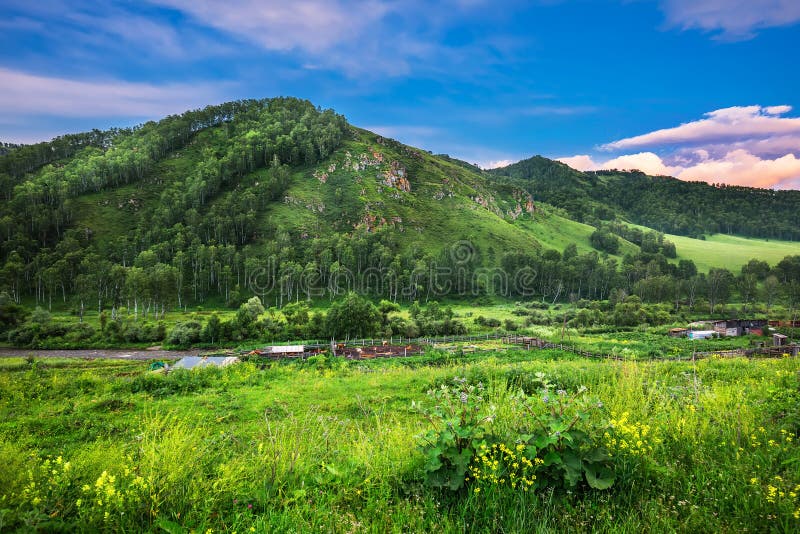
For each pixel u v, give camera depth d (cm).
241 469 537
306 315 8569
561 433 472
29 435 1007
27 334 7612
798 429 566
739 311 12075
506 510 422
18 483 467
